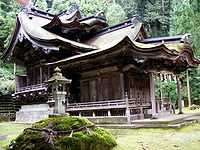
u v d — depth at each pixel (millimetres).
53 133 6605
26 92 20391
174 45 16734
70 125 6895
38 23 22047
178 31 28719
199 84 31906
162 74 16109
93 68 17141
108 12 38594
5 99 27125
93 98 17391
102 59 15180
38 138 6586
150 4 48656
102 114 15992
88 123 7258
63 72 18266
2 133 13789
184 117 14570
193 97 32156
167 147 7789
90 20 23078
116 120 14430
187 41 17234
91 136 6730
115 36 20891
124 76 15719
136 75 16500
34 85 20125
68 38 22719
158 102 16453
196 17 25938
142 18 47156
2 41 31906
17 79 22000
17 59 22734
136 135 10805
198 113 18391
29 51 20812
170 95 28203
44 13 24453
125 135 10977
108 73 16469
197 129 11812
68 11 24203
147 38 20078
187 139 9141
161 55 13875
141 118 14812
